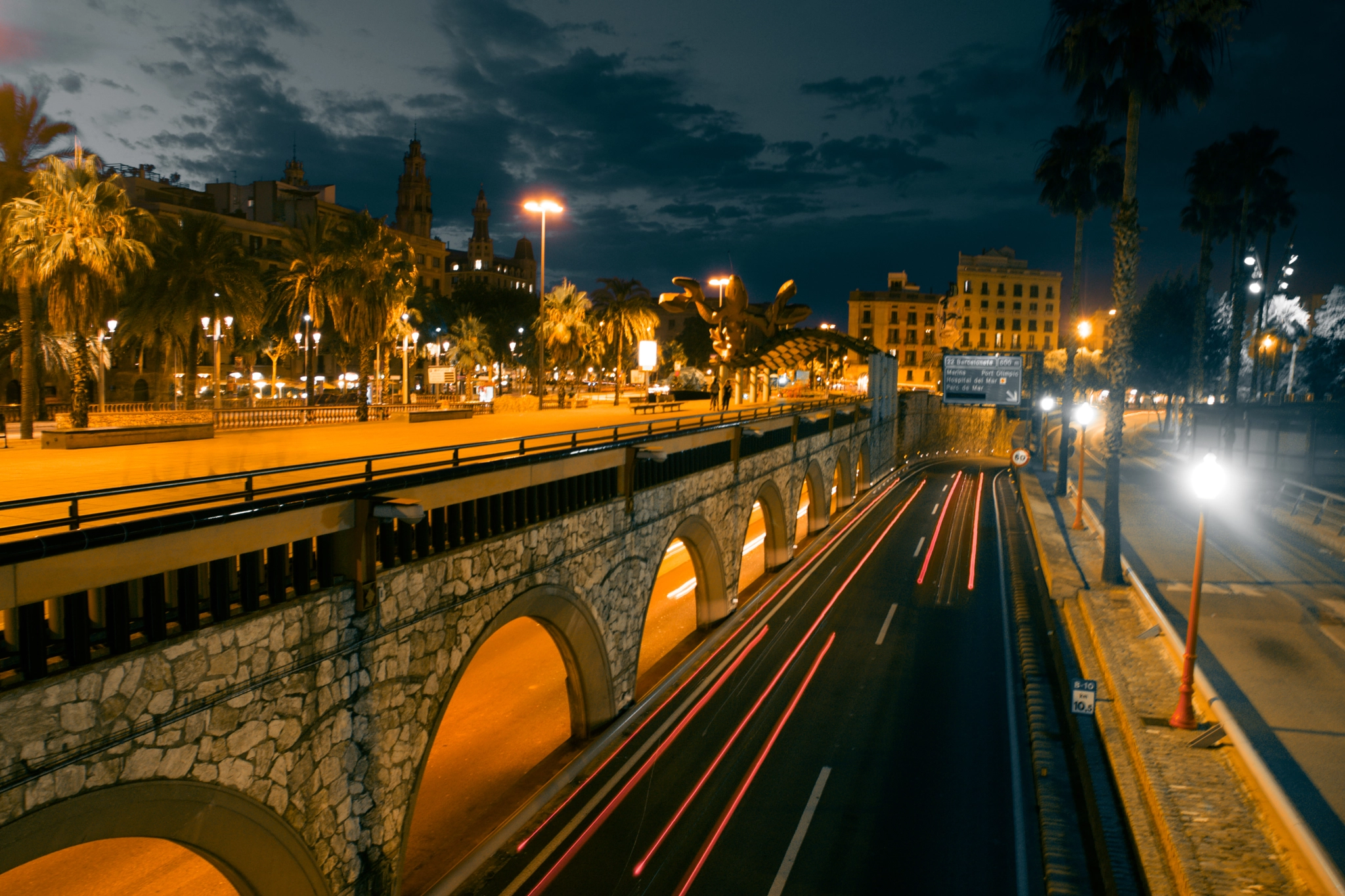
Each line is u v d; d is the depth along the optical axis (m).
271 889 9.21
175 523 7.82
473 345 78.75
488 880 12.58
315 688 9.65
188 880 12.49
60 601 7.11
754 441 28.92
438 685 11.88
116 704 7.37
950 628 25.36
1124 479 50.97
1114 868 11.54
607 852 13.27
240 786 8.70
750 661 22.39
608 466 17.20
